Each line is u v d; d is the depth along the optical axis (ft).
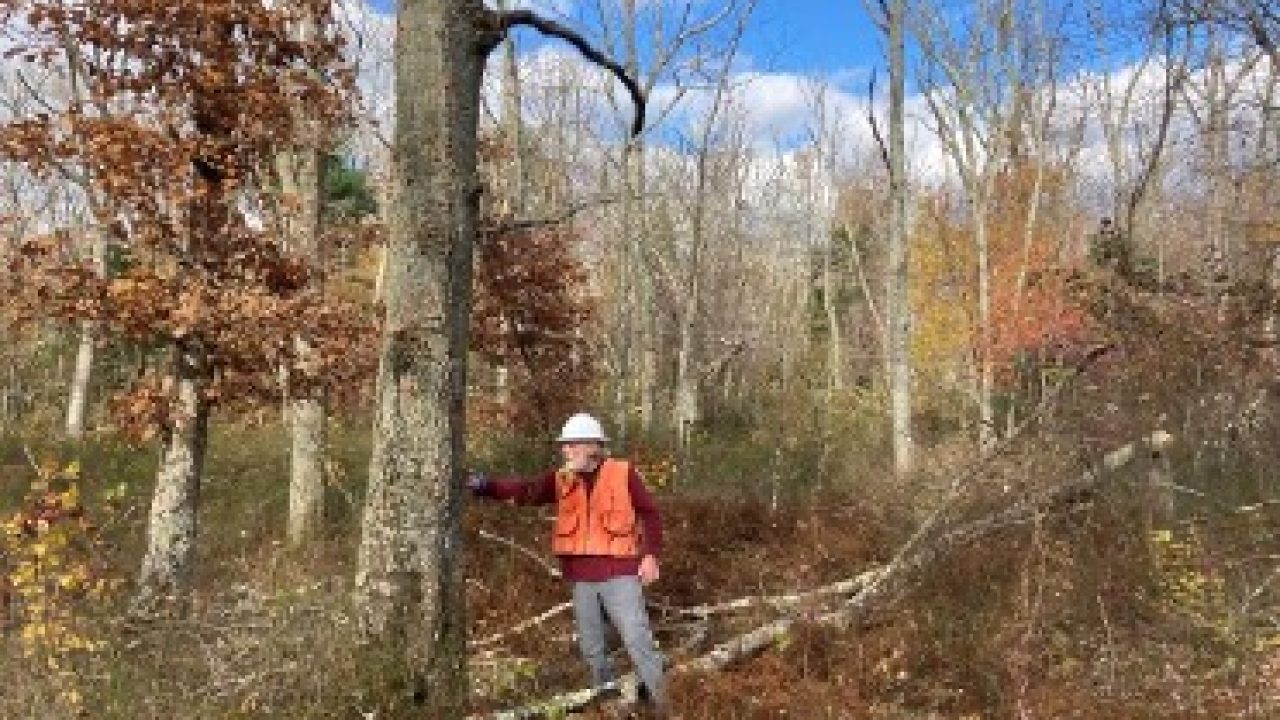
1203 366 34.27
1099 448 32.81
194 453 27.55
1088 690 23.17
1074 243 98.32
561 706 21.09
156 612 21.95
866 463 56.44
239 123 27.50
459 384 18.81
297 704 17.70
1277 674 24.17
